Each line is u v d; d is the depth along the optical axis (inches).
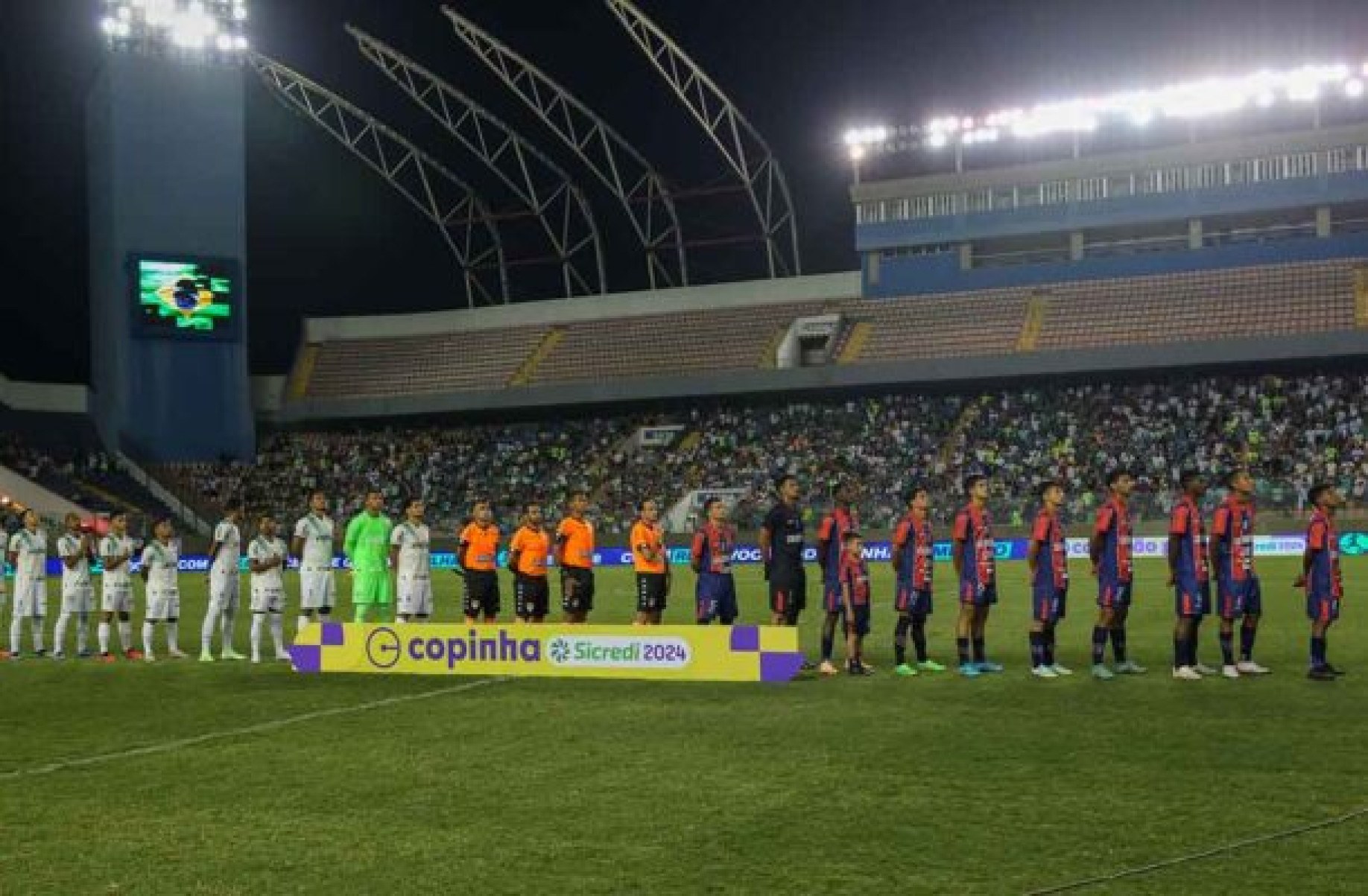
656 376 2180.1
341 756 433.4
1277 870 283.9
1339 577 547.2
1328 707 475.2
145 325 2160.4
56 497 1971.0
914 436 1998.0
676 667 580.4
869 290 2199.8
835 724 464.8
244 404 2234.3
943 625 821.9
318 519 746.2
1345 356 1835.6
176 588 756.0
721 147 2178.9
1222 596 550.3
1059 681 552.1
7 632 967.6
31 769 429.4
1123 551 557.6
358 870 302.5
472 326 2437.3
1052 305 2055.9
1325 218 1951.3
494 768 407.5
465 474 2183.8
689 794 366.3
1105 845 306.0
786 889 280.7
